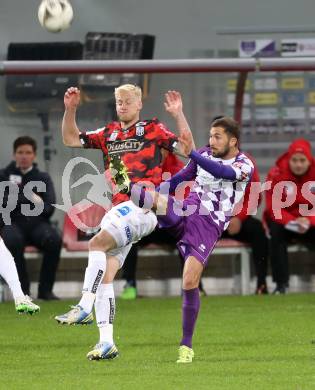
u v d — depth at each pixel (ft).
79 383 66.28
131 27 123.44
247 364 73.36
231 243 119.96
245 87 123.44
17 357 78.02
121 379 67.56
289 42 123.75
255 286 124.88
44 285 117.29
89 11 122.93
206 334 89.20
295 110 124.36
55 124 122.72
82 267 124.67
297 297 115.96
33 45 122.11
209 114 123.34
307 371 70.33
